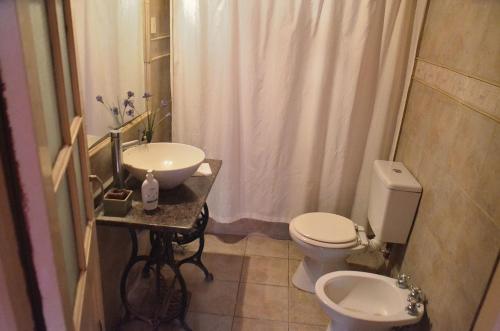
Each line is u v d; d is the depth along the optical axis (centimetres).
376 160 232
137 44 206
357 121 247
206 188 188
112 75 181
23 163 49
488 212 130
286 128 250
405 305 173
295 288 234
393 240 209
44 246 53
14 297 51
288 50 231
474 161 145
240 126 255
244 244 276
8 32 44
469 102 153
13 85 46
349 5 220
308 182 259
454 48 173
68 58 93
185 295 191
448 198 164
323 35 226
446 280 156
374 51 232
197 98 248
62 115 78
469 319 132
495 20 140
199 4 228
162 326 201
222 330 200
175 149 207
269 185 265
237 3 227
